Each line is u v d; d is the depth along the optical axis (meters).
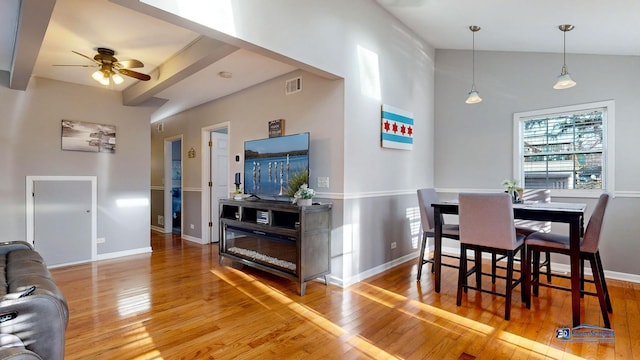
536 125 4.15
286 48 2.77
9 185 3.90
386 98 3.95
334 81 3.43
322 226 3.33
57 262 4.19
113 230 4.68
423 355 2.06
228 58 3.50
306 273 3.15
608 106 3.60
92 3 2.47
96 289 3.26
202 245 5.48
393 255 4.11
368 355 2.06
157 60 3.61
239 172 4.73
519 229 3.40
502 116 4.37
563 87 3.27
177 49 3.32
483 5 3.26
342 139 3.36
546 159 4.07
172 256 4.70
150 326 2.45
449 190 4.81
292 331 2.37
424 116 4.70
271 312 2.71
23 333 1.30
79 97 4.43
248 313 2.68
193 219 5.88
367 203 3.67
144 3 1.95
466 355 2.06
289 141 3.63
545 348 2.13
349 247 3.43
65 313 1.52
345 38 3.37
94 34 2.98
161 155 6.93
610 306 2.67
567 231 3.82
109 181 4.67
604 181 3.65
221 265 4.20
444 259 4.52
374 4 3.76
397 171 4.16
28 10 2.09
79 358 2.01
